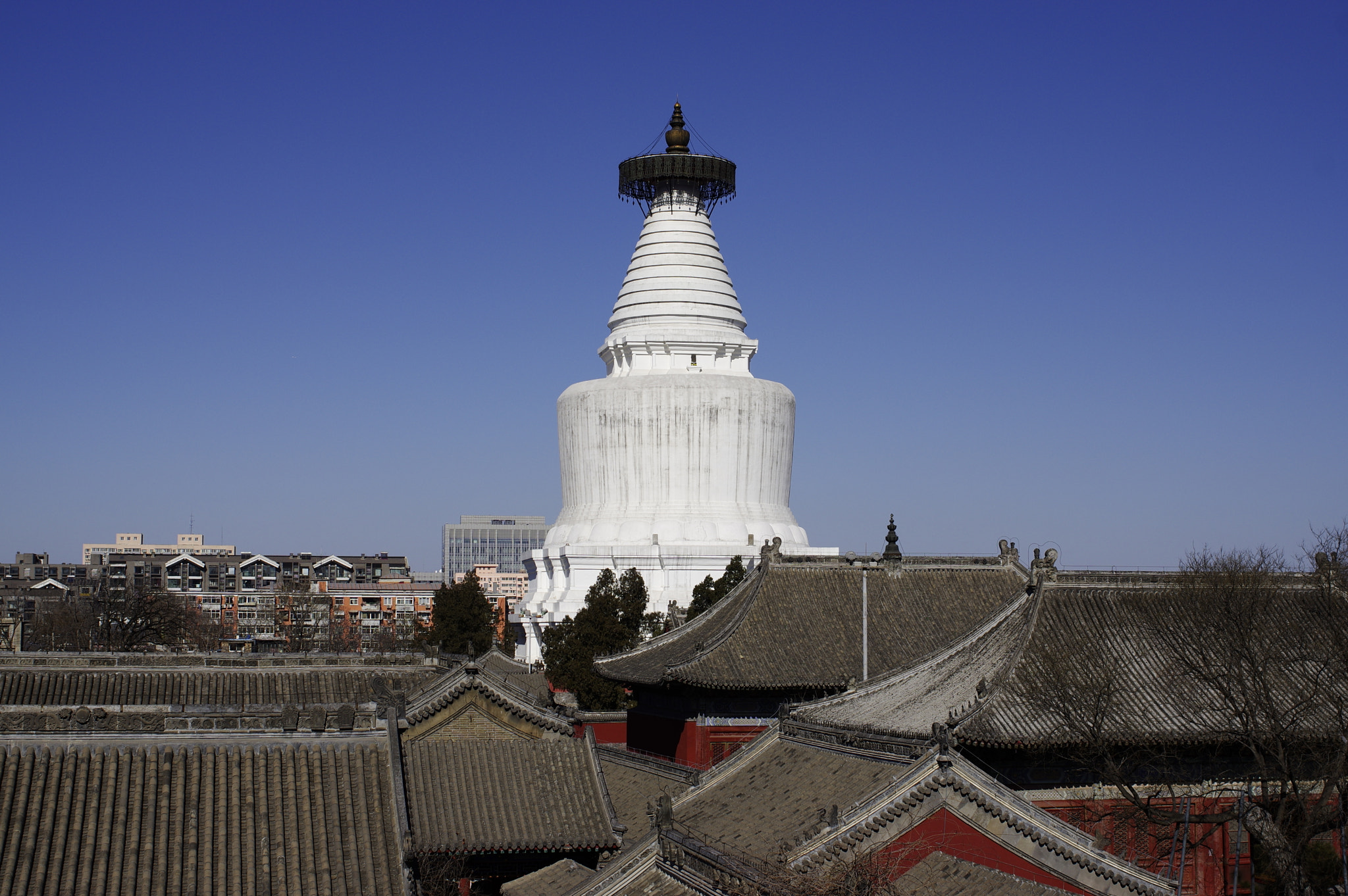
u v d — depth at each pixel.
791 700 66.88
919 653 69.62
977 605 73.56
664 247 131.62
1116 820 49.56
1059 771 49.91
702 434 126.19
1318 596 57.72
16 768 39.06
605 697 92.50
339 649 194.12
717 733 66.38
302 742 41.69
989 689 49.47
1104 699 50.16
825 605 71.69
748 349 131.38
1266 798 49.94
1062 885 38.41
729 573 101.69
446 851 46.38
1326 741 49.56
